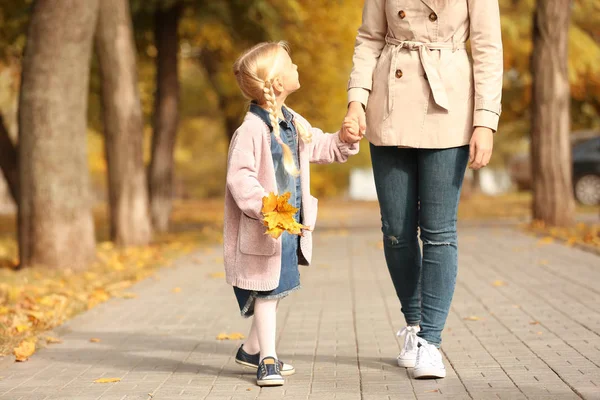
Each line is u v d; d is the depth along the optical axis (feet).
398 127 20.72
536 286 36.37
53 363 23.90
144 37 82.33
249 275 19.94
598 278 38.17
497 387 19.48
